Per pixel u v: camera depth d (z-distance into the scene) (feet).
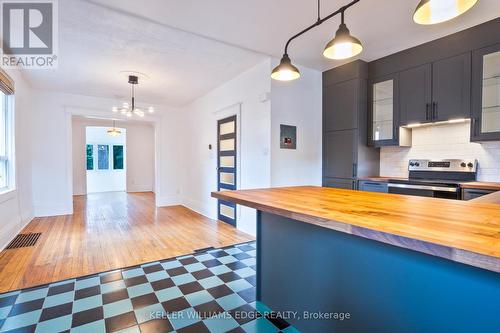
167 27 8.75
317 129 13.32
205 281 7.59
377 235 2.84
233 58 11.39
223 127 15.17
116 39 9.55
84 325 5.55
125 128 28.32
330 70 12.77
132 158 28.76
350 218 3.41
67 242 11.00
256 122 12.31
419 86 10.20
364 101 11.80
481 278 2.85
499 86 8.61
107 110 18.21
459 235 2.58
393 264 3.69
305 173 12.76
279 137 11.81
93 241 11.16
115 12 7.84
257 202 4.80
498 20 8.29
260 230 6.46
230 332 5.41
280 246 5.85
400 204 4.50
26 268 8.33
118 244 10.80
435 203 4.59
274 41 9.78
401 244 2.63
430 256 3.28
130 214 17.03
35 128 15.78
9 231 10.98
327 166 12.86
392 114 11.16
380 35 9.37
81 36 9.32
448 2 4.09
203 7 7.59
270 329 5.49
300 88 12.56
